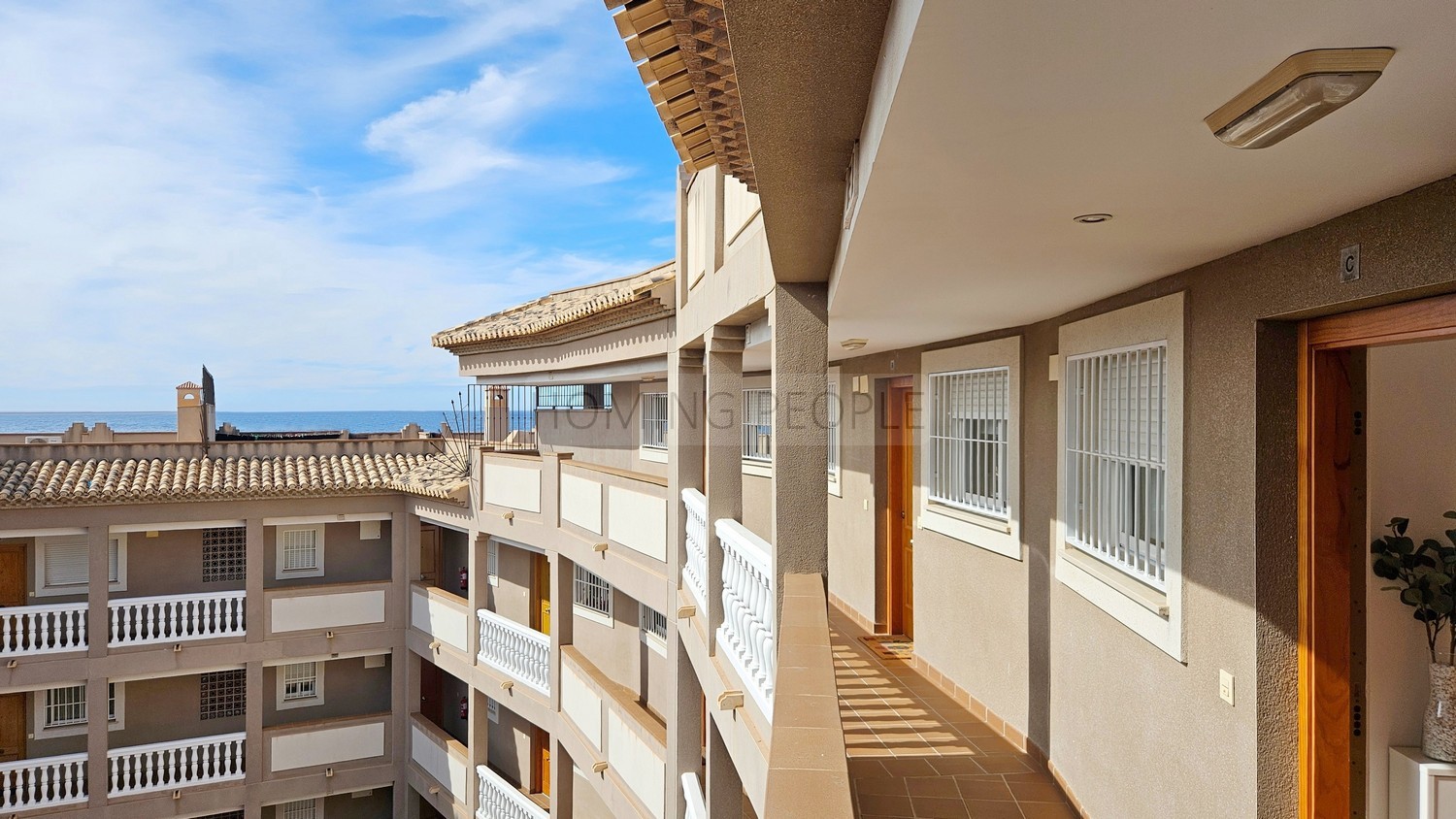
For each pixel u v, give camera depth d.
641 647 12.98
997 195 2.68
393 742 17.55
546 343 14.20
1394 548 3.61
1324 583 3.40
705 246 7.76
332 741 17.03
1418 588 3.55
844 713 7.85
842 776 2.29
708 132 3.68
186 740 15.84
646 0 2.69
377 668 18.34
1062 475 5.98
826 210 3.81
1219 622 3.80
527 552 16.02
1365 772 3.46
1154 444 4.69
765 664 5.48
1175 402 4.23
